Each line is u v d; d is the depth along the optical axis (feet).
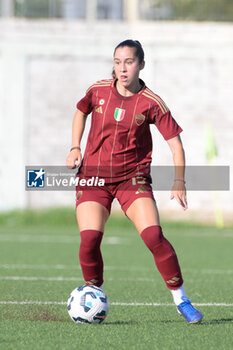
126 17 263.08
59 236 203.10
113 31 258.78
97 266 66.54
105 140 64.54
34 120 256.32
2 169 255.09
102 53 258.16
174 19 261.85
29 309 76.18
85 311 65.92
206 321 69.00
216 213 255.70
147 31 258.78
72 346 56.08
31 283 101.45
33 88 256.52
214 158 257.14
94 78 257.96
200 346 56.65
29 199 256.11
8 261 135.74
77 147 65.98
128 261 140.36
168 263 64.08
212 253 160.35
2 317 70.49
